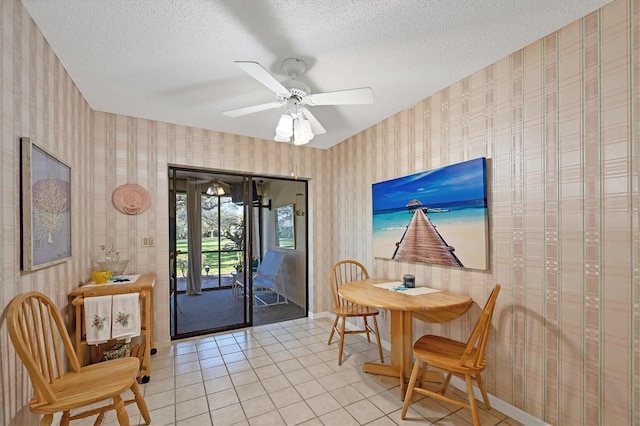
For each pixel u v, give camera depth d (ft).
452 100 7.44
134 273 9.30
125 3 4.63
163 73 6.80
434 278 7.93
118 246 9.11
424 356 5.87
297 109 6.43
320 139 11.89
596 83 4.89
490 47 5.93
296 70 6.40
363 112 9.14
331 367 8.26
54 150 5.95
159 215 9.75
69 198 6.62
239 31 5.35
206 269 12.57
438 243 7.63
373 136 10.28
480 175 6.60
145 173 9.55
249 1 4.62
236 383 7.43
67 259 6.44
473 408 5.31
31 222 4.67
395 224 9.04
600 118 4.83
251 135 11.35
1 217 4.06
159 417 6.12
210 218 12.48
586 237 5.00
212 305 12.88
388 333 9.48
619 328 4.60
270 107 6.61
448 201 7.36
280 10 4.83
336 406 6.48
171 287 10.65
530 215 5.79
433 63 6.50
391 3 4.70
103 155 8.95
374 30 5.37
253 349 9.52
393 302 6.48
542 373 5.57
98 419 5.22
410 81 7.28
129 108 8.73
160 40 5.60
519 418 5.90
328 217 13.08
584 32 5.04
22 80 4.65
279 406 6.48
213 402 6.64
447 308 6.22
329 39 5.62
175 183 10.73
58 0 4.54
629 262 4.51
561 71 5.34
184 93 7.80
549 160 5.51
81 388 4.72
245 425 5.87
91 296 7.02
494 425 5.80
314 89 7.59
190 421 5.99
